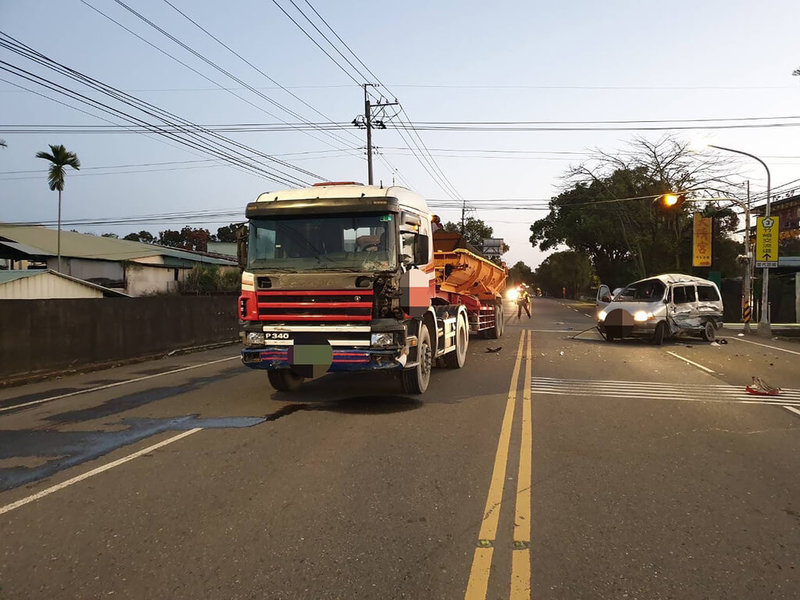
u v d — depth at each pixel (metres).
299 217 8.27
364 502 4.65
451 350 11.80
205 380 11.33
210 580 3.43
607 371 12.27
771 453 6.14
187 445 6.36
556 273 100.62
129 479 5.25
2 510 4.53
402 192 9.12
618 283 53.06
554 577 3.46
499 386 10.18
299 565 3.60
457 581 3.41
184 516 4.38
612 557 3.72
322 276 7.95
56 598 3.24
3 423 7.78
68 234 40.59
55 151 35.22
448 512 4.45
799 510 4.54
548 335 21.83
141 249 40.66
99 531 4.12
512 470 5.47
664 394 9.61
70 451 6.22
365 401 8.77
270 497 4.76
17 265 35.78
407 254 8.56
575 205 50.59
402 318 8.16
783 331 26.38
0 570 3.56
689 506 4.61
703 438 6.75
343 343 7.89
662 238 43.06
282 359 8.02
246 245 8.59
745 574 3.51
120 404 8.93
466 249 13.71
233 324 21.48
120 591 3.31
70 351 13.30
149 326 16.19
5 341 11.66
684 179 41.06
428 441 6.47
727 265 40.03
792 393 9.82
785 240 41.75
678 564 3.63
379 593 3.27
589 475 5.36
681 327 18.72
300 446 6.27
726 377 11.62
